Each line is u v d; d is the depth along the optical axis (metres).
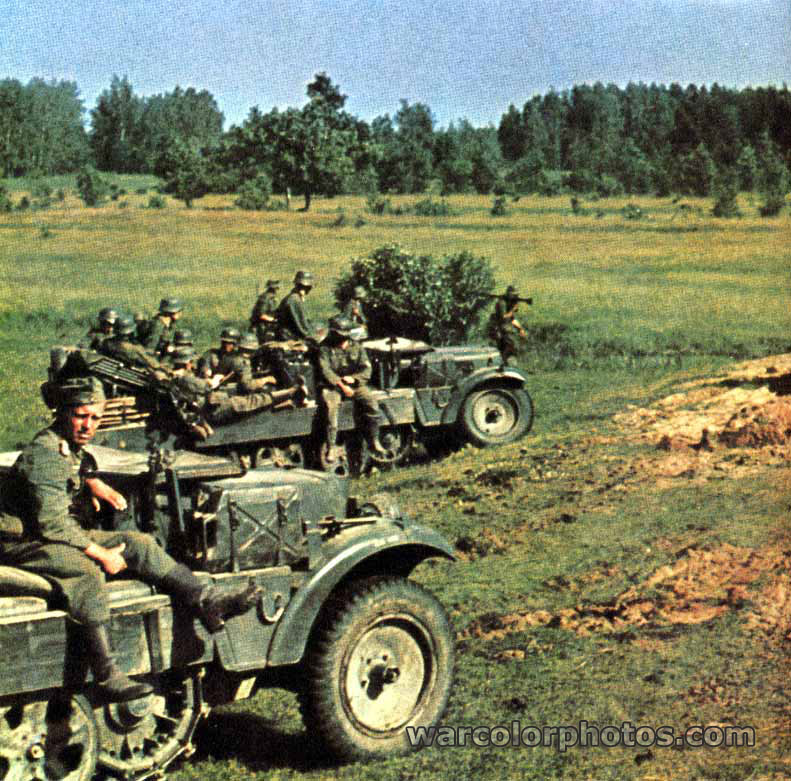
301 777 4.79
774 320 20.58
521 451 11.15
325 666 4.78
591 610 6.57
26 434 13.52
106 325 11.19
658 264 32.16
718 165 77.00
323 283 31.53
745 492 8.33
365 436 11.22
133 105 161.00
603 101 137.12
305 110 79.06
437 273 17.58
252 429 10.59
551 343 18.77
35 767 4.19
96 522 4.76
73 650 4.17
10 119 121.81
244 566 4.66
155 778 4.55
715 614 6.27
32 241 46.62
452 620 6.61
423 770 4.80
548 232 48.78
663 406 12.34
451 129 140.62
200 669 4.61
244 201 74.94
